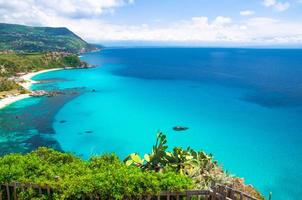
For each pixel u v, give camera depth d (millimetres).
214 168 29438
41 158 25047
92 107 94625
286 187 42750
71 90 128375
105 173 20703
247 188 27844
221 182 25734
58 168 22906
